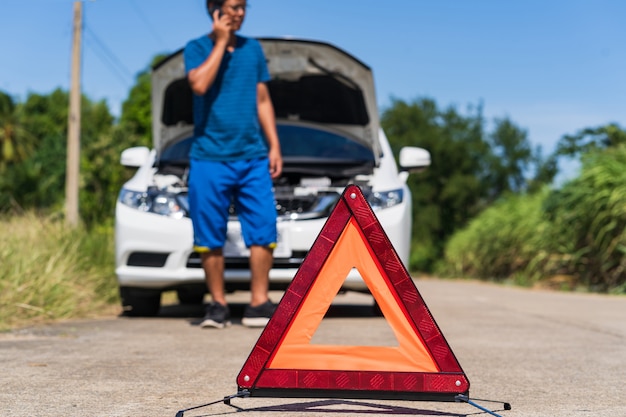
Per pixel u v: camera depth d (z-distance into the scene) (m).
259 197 6.07
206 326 6.04
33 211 9.90
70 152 16.17
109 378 3.69
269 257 6.12
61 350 4.63
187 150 7.33
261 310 6.09
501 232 21.56
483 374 3.96
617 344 5.16
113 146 26.06
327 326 6.13
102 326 6.15
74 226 9.90
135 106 44.81
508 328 6.09
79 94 16.33
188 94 7.33
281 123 7.58
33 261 7.27
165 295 10.05
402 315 2.86
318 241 2.90
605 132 32.56
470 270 24.97
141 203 6.82
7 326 5.88
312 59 7.22
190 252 6.68
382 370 2.84
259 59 6.12
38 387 3.44
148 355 4.46
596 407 3.17
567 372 4.04
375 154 7.15
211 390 3.43
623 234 13.34
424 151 7.71
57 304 6.87
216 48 5.91
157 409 3.03
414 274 41.03
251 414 2.95
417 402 3.25
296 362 2.87
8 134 57.84
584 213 14.12
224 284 6.77
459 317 7.05
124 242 6.76
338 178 7.06
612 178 13.70
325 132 7.50
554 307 8.52
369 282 2.88
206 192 6.04
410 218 6.92
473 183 45.91
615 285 13.65
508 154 50.38
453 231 46.38
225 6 5.88
